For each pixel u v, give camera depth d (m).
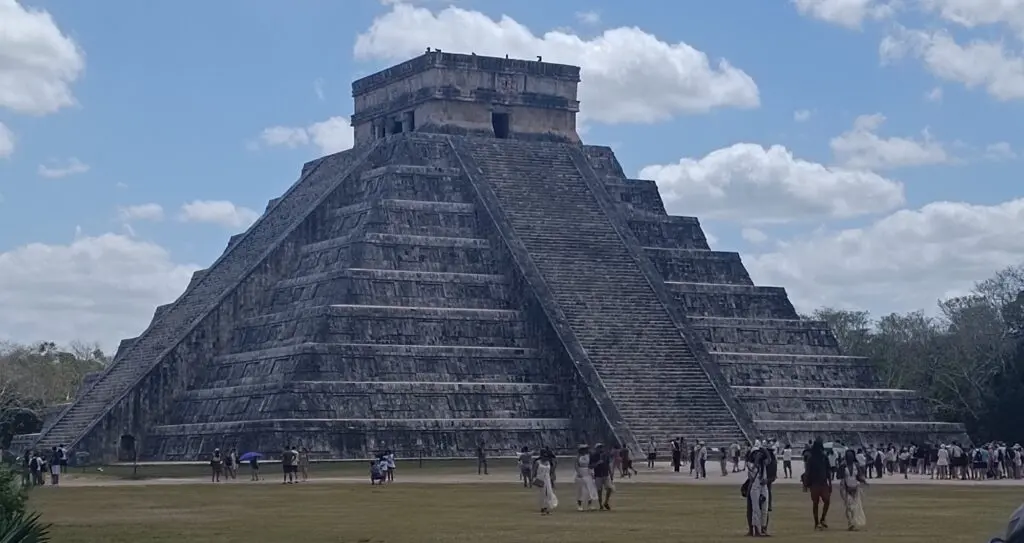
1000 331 160.00
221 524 57.06
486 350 118.31
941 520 57.28
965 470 99.50
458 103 136.12
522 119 138.50
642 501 70.50
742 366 125.62
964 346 161.00
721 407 116.38
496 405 116.06
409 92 138.62
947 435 128.50
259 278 128.62
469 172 131.25
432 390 114.88
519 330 121.50
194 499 74.88
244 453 110.81
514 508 65.88
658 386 116.44
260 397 114.75
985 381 154.38
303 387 111.50
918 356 173.88
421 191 129.25
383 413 113.12
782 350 129.75
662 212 140.62
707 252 135.38
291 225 132.88
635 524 55.72
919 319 182.00
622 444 110.19
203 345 126.25
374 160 134.75
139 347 133.75
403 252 122.75
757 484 50.59
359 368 114.38
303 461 97.75
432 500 72.31
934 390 161.75
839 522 56.97
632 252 128.38
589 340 118.62
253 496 77.19
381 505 68.44
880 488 83.56
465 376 117.25
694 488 82.38
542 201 131.00
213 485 90.69
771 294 133.62
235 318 127.62
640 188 140.75
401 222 125.31
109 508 67.81
